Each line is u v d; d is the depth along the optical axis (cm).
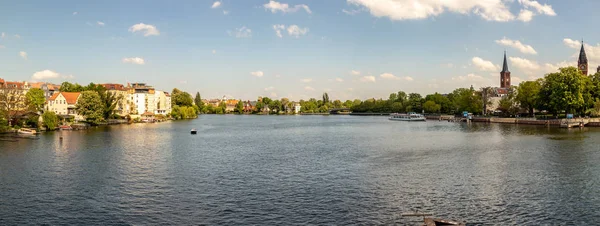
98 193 5322
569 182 5812
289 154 8912
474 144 10538
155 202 4906
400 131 16038
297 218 4312
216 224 4150
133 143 11012
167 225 4134
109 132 14700
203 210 4591
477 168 6938
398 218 4294
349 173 6569
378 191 5372
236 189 5519
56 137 12344
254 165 7394
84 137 12512
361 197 5081
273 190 5447
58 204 4828
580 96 16438
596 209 4566
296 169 6962
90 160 7900
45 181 5997
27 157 8200
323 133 15388
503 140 11412
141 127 18338
